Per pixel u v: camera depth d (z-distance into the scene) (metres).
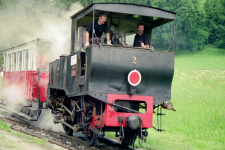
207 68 32.72
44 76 10.66
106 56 6.02
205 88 16.56
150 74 6.43
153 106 6.95
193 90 16.11
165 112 12.57
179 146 8.16
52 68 9.43
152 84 6.50
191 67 34.19
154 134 9.85
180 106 13.11
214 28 66.25
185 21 54.06
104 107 6.30
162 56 6.54
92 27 6.65
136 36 7.48
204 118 11.33
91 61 5.88
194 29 56.62
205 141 9.12
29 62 11.57
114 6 6.27
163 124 11.15
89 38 7.03
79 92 6.56
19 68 13.05
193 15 56.16
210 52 56.28
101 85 6.05
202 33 58.03
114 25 7.57
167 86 6.64
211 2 72.19
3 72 15.79
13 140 6.52
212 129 10.20
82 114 7.23
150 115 6.40
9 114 13.34
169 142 8.70
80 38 7.44
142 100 6.37
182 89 16.48
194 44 56.38
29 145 6.24
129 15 7.18
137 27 7.45
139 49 6.32
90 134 7.06
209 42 66.25
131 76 6.23
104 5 6.18
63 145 7.03
